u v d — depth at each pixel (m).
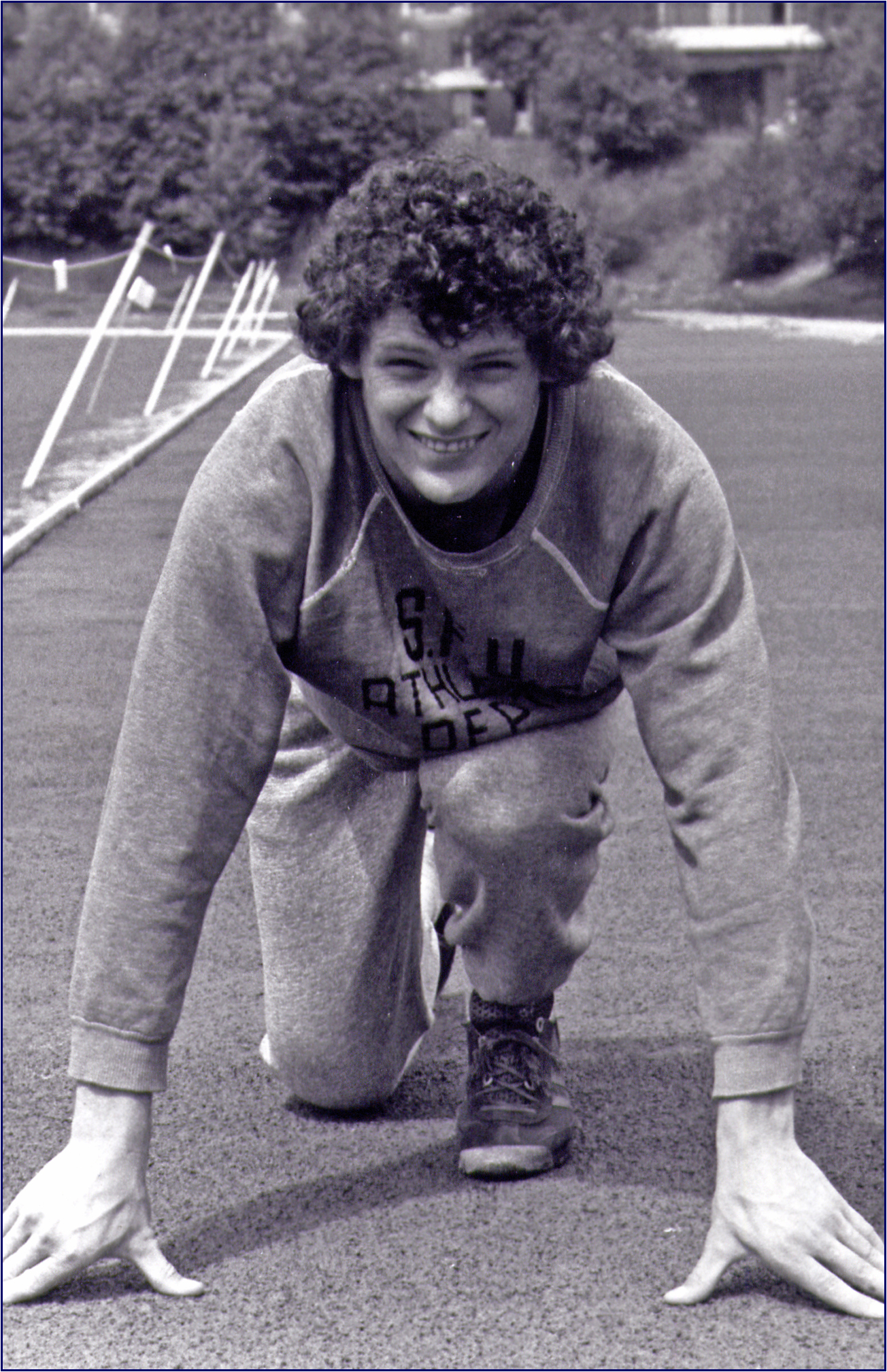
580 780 2.33
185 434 11.70
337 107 35.28
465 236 1.83
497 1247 2.22
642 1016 2.97
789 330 24.53
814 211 32.16
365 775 2.45
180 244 34.62
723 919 2.10
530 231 1.90
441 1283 2.13
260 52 35.28
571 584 2.14
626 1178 2.41
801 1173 2.08
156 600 2.16
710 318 27.78
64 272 10.65
